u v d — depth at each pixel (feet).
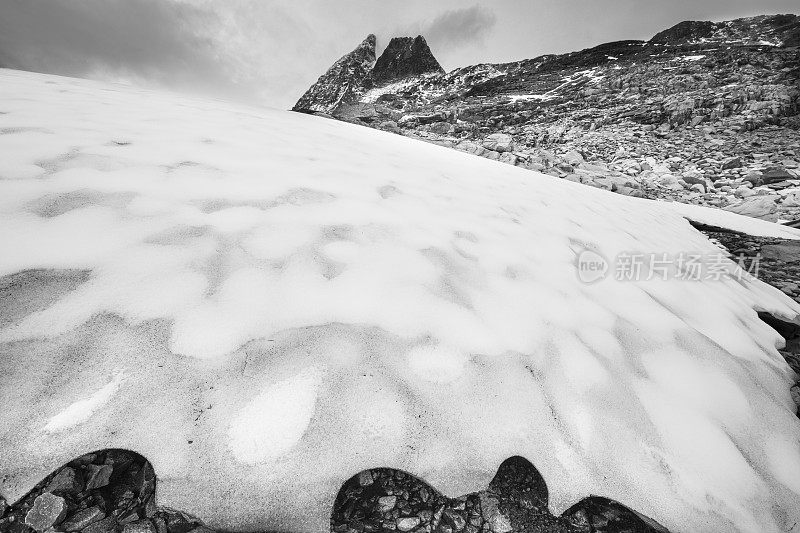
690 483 5.34
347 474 4.26
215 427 4.23
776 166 46.21
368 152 20.79
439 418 5.09
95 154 9.88
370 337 6.00
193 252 6.85
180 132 14.06
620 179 44.39
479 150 56.18
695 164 52.42
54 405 4.05
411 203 12.84
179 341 5.03
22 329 4.66
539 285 9.45
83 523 3.48
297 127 24.16
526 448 5.12
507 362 6.36
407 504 4.31
